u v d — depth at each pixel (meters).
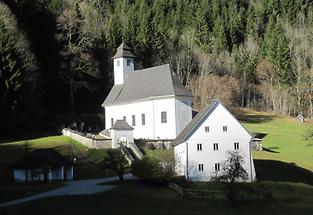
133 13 165.62
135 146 74.62
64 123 104.25
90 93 124.25
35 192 51.94
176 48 150.00
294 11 194.75
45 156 64.38
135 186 55.78
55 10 134.12
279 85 157.25
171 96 80.88
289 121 134.50
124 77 96.25
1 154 75.38
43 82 113.25
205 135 65.62
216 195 51.22
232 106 146.00
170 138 81.00
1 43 93.75
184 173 64.75
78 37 121.88
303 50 162.25
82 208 42.00
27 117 97.00
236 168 55.53
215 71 152.88
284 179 66.50
